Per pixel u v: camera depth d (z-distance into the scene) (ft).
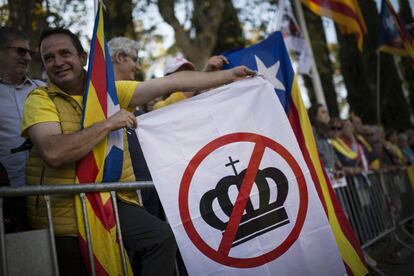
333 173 16.93
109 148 8.52
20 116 10.50
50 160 7.77
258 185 9.18
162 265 8.30
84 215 8.07
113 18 32.99
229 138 9.34
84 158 8.25
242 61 12.09
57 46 8.58
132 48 12.46
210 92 9.55
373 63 55.21
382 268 17.54
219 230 8.89
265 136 9.44
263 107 9.60
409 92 63.10
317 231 9.15
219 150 9.25
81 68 8.87
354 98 54.75
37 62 17.56
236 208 9.04
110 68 8.93
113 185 8.50
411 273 15.97
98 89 8.54
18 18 20.06
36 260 7.57
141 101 9.42
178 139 9.20
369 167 22.67
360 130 25.16
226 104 9.52
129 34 33.55
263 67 12.03
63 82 8.60
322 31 53.01
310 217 9.20
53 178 8.22
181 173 9.04
